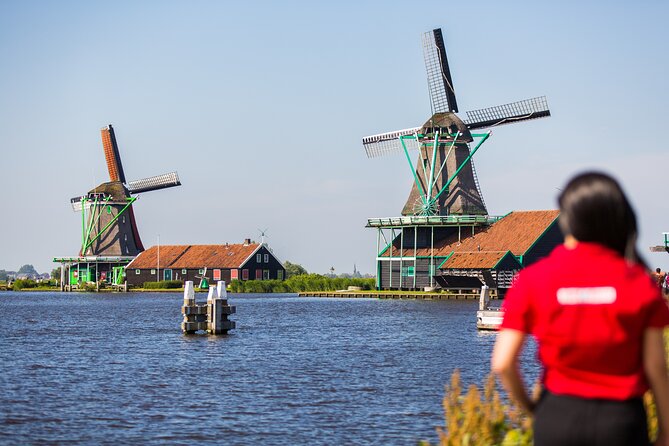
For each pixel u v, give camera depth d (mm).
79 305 89938
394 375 29438
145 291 137625
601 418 5203
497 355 5426
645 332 5230
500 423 8383
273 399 24297
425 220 96438
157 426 20500
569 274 5277
